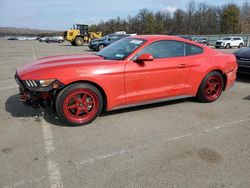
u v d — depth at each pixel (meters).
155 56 4.48
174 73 4.66
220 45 31.09
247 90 6.50
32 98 3.76
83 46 31.27
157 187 2.56
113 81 4.07
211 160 3.07
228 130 3.94
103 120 4.27
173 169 2.87
